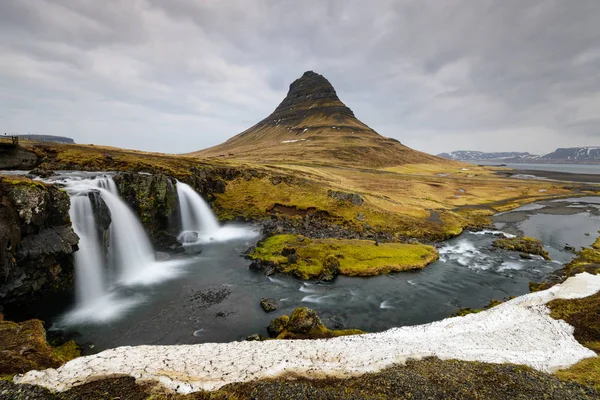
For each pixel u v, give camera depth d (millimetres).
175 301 38344
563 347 27953
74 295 38500
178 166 87312
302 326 30484
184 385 20516
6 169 64812
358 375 22719
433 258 55562
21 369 20109
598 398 20750
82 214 43531
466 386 21734
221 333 31469
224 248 60125
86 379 20391
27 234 33188
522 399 20516
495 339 29359
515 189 153875
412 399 20250
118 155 87375
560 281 46156
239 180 97938
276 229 69375
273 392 20266
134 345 28984
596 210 110125
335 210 84125
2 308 30297
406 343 28359
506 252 61594
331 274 46094
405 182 148250
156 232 60219
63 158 74625
